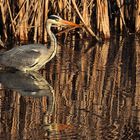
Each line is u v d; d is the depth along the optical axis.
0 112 12.24
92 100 13.34
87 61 17.70
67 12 21.52
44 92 14.04
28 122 11.61
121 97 13.61
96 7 21.64
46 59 16.28
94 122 11.70
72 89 14.34
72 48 19.92
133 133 11.02
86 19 21.44
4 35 20.56
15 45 19.78
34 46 16.41
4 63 16.48
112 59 18.08
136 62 17.67
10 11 20.36
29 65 16.17
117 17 23.16
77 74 15.93
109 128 11.30
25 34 20.58
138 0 22.47
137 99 13.45
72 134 10.88
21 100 13.27
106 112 12.38
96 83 14.95
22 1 20.34
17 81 15.12
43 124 11.48
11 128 11.20
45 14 20.50
